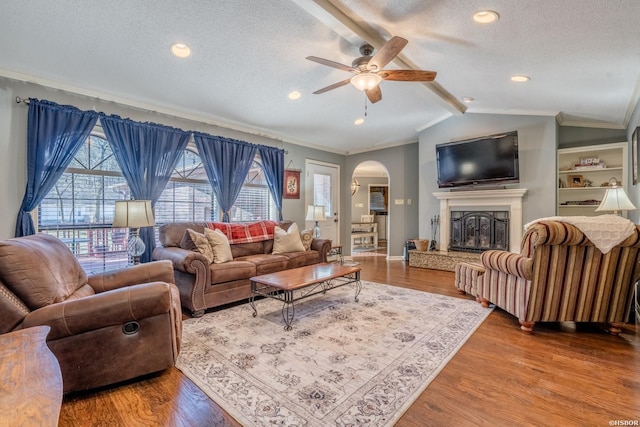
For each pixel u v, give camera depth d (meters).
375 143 6.58
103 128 3.42
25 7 2.14
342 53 2.90
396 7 2.22
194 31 2.51
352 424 1.51
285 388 1.81
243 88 3.62
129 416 1.58
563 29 2.24
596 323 2.85
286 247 4.30
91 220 3.49
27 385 0.73
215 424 1.52
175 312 2.06
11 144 2.93
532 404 1.66
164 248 3.50
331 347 2.33
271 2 2.20
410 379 1.90
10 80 2.94
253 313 3.08
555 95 3.67
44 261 1.80
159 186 3.85
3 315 1.57
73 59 2.81
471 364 2.09
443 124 5.44
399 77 2.65
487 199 4.98
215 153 4.49
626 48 2.39
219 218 4.63
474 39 2.54
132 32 2.48
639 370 2.01
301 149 6.09
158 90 3.51
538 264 2.50
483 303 3.29
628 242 2.37
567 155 4.89
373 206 10.39
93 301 1.70
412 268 5.51
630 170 4.09
